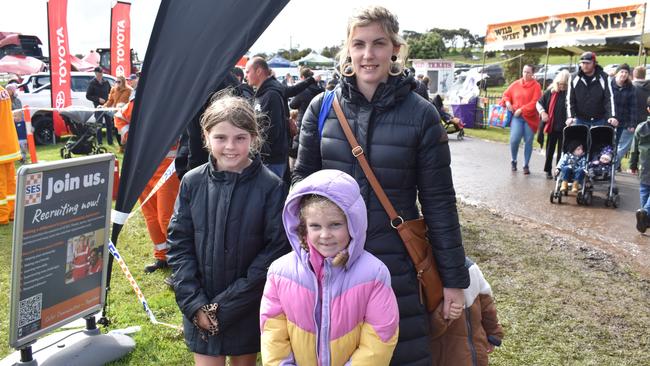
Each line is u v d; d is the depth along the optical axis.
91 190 3.21
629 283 4.62
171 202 4.77
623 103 9.38
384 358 2.08
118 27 15.32
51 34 12.46
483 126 18.03
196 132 4.11
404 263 2.32
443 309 2.39
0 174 6.43
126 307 4.19
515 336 3.73
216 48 3.19
